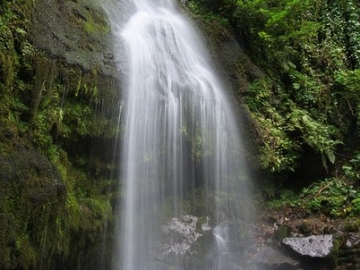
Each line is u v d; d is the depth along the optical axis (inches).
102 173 179.9
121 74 189.2
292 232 239.6
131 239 188.5
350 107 335.0
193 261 206.1
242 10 303.6
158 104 206.4
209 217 226.5
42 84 147.9
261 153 260.4
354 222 235.6
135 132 192.5
